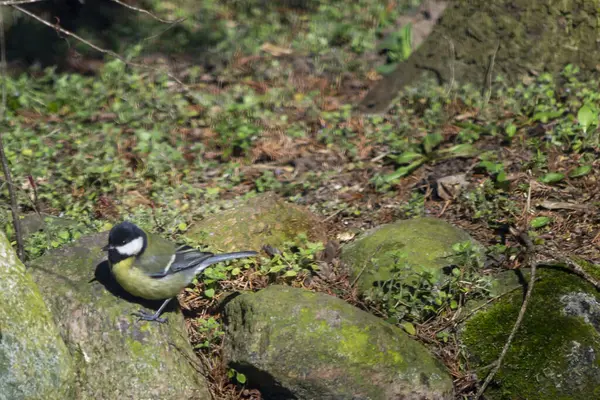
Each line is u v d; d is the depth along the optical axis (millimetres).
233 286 6543
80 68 13289
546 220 7082
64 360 5309
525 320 5848
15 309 5223
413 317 6117
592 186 7590
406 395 5398
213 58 13352
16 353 5113
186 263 5523
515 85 10062
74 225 7203
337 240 7379
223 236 7012
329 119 10672
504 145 8727
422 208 7734
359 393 5379
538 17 9945
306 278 6602
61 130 10555
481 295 6176
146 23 14852
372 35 13656
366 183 8664
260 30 14336
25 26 14359
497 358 5715
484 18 10297
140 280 5379
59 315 5578
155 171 9078
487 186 7707
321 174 9016
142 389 5316
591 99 9008
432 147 9055
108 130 10539
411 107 10422
